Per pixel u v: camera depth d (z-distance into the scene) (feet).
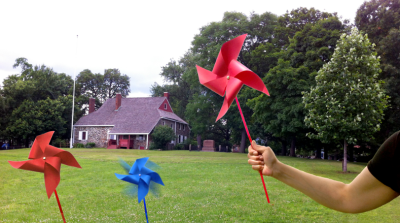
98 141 124.77
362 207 4.13
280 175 4.60
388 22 72.43
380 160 3.91
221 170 45.16
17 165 10.21
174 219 21.42
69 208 25.13
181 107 158.81
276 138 106.32
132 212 23.59
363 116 40.47
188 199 27.58
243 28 100.68
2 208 25.04
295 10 91.45
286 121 67.72
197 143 132.36
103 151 85.20
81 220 21.63
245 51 103.65
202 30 111.14
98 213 23.48
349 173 44.50
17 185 34.60
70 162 10.59
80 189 32.60
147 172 12.08
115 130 120.16
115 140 121.29
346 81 41.47
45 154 10.36
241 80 6.57
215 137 142.61
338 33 69.31
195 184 34.55
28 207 25.45
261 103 71.10
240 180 37.14
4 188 33.01
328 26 73.87
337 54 42.68
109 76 184.96
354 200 4.19
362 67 42.01
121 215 22.82
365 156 94.68
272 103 70.38
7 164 50.21
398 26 70.54
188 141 131.54
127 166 12.51
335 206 4.33
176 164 51.55
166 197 28.40
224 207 24.53
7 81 128.47
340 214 22.39
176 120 133.90
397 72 64.75
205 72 7.68
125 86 189.57
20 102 122.11
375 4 75.00
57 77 139.33
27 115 114.52
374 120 41.55
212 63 104.32
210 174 41.47
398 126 67.21
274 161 4.63
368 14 77.15
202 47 109.50
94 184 35.12
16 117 116.57
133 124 121.90
